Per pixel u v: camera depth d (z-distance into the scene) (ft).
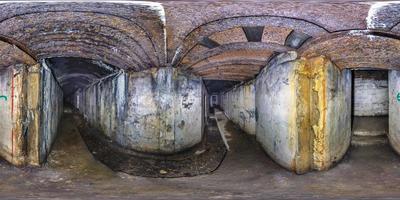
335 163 30.48
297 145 28.89
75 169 30.99
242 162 34.96
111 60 32.53
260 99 39.27
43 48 26.16
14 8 17.01
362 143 34.86
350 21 18.99
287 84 30.14
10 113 29.58
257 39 24.62
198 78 39.45
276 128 33.22
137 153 35.83
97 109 50.55
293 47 26.32
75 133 41.96
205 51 27.73
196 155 36.83
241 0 16.11
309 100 28.71
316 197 21.62
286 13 18.38
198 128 39.40
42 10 17.70
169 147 34.83
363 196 21.90
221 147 40.63
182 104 36.29
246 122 46.55
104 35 23.53
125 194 23.18
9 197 21.59
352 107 39.83
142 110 35.55
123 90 37.81
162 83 34.60
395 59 26.66
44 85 31.96
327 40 22.93
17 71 28.96
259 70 39.34
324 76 27.86
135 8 17.60
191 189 25.36
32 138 29.84
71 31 22.30
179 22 20.04
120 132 38.96
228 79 46.21
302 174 28.89
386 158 31.78
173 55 27.89
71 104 79.05
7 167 29.19
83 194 23.02
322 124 28.25
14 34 21.25
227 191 24.29
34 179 27.55
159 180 29.04
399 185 25.31
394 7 16.43
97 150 37.42
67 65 39.60
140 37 23.40
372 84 39.86
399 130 31.65
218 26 20.85
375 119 39.29
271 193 23.39
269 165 33.09
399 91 31.65
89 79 53.31
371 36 21.52
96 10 17.93
